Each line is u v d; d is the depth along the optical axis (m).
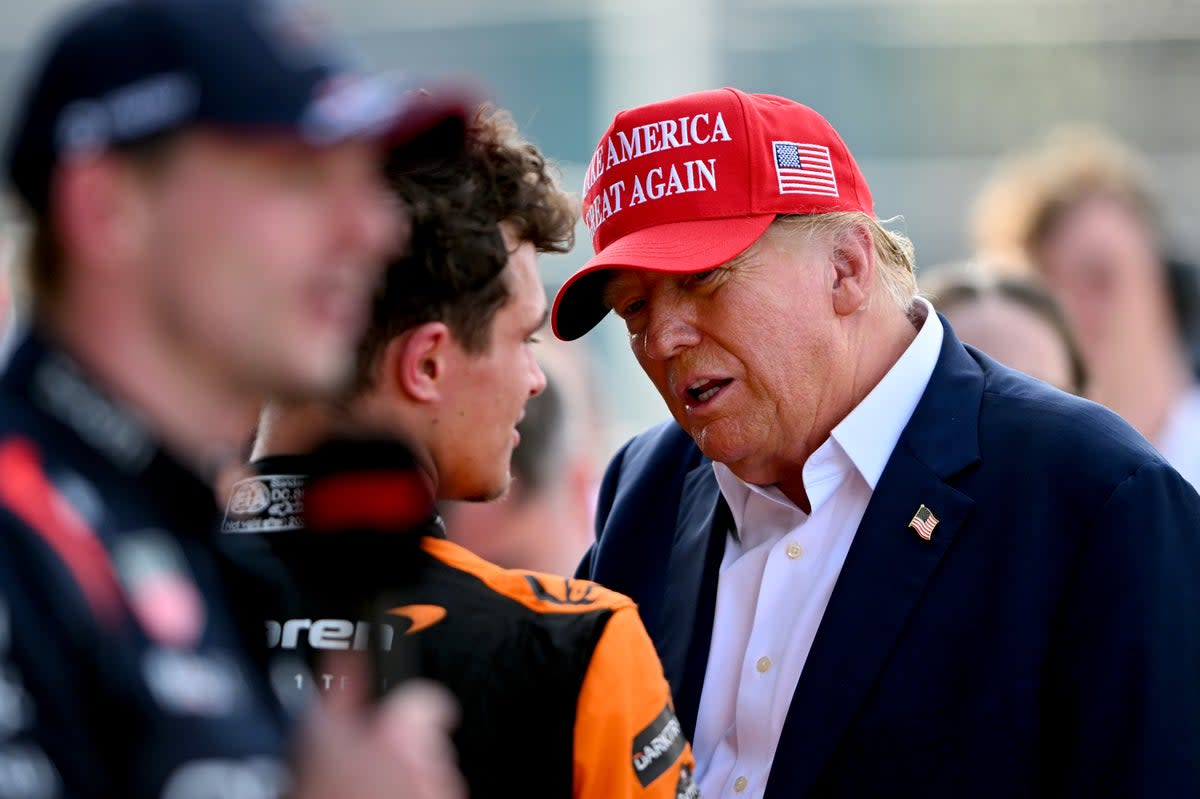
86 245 3.60
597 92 26.73
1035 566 7.07
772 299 7.40
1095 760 6.78
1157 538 6.96
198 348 3.72
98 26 3.62
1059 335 11.57
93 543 3.46
